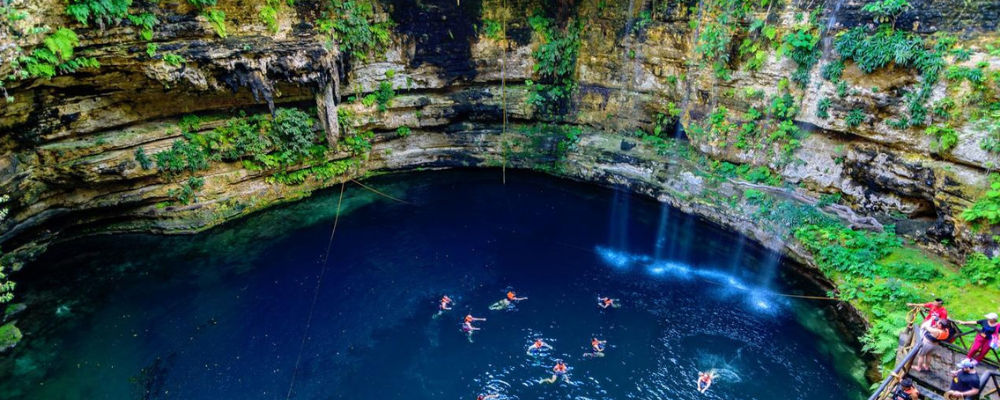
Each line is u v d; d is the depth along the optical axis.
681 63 23.62
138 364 15.71
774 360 16.03
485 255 20.91
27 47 15.70
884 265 17.48
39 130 18.25
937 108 16.97
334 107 23.23
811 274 19.03
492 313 17.97
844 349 16.22
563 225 22.78
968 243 16.45
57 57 16.61
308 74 21.48
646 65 24.81
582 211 23.78
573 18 26.00
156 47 18.25
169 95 20.27
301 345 16.61
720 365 15.88
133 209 21.02
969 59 16.27
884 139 18.55
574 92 26.91
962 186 16.42
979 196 16.09
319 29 21.78
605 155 25.20
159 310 17.69
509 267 20.22
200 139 21.41
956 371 10.69
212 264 19.97
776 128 21.34
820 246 18.66
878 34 17.77
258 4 19.88
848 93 18.95
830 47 19.08
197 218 21.66
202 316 17.53
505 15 25.66
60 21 16.45
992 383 11.16
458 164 27.09
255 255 20.56
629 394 15.02
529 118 26.97
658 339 16.88
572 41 26.23
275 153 23.30
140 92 19.58
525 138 26.84
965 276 16.38
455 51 25.61
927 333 11.62
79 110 18.77
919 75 17.36
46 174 18.77
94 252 20.22
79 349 16.09
